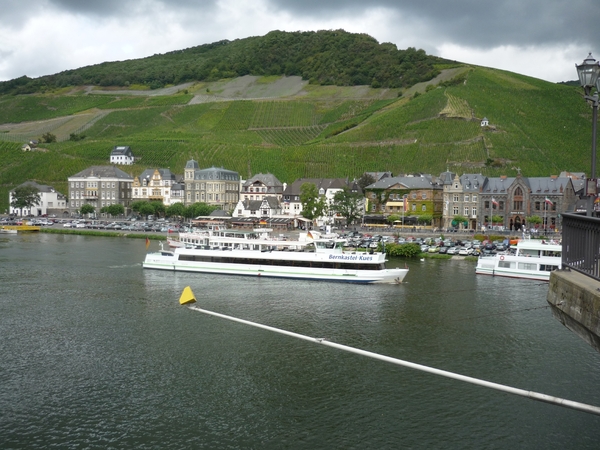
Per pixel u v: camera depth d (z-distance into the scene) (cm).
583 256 2402
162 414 4794
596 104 2745
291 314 7838
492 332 6981
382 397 5091
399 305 8394
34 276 10631
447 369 5741
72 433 4484
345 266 10419
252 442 4347
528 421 4634
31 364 5862
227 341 6606
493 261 11025
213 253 11269
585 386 5306
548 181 17862
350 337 6788
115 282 10156
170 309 8094
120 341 6600
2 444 4306
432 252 13888
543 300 8712
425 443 4300
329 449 4234
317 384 5384
